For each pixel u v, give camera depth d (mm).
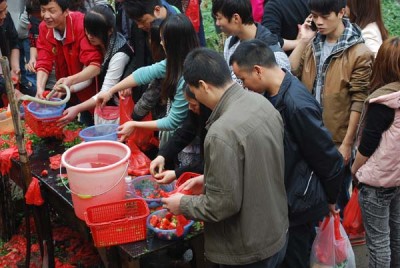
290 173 2584
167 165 3227
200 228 2598
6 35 4746
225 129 2105
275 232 2318
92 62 3773
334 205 2820
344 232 2908
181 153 3250
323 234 2836
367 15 3541
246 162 2129
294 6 3959
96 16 3588
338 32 3242
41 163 3289
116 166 2537
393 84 2654
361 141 2777
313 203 2613
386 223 2916
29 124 3572
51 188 2996
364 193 2893
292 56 3521
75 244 3826
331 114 3291
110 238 2457
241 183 2146
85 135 3354
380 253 2941
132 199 2590
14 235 3967
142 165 3111
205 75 2182
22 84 5023
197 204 2205
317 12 3146
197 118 2906
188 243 2658
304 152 2543
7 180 3764
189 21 2914
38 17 4340
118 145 2803
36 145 3523
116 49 3695
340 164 2604
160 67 3178
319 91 3365
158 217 2668
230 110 2174
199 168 2939
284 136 2520
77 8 4738
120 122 3395
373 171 2762
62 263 3637
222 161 2080
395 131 2629
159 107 3410
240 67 2555
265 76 2533
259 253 2275
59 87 3590
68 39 3867
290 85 2529
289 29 4027
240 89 2246
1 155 3383
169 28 2873
